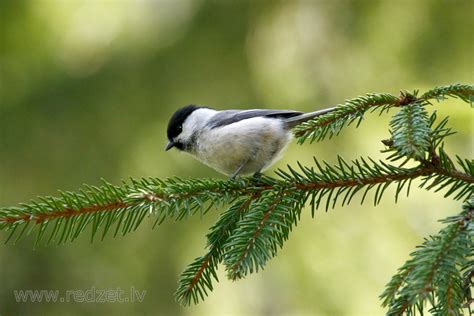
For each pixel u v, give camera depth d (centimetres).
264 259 490
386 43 1129
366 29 1149
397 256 1010
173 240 1098
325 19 1187
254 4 1203
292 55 1193
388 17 1141
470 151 1024
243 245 500
